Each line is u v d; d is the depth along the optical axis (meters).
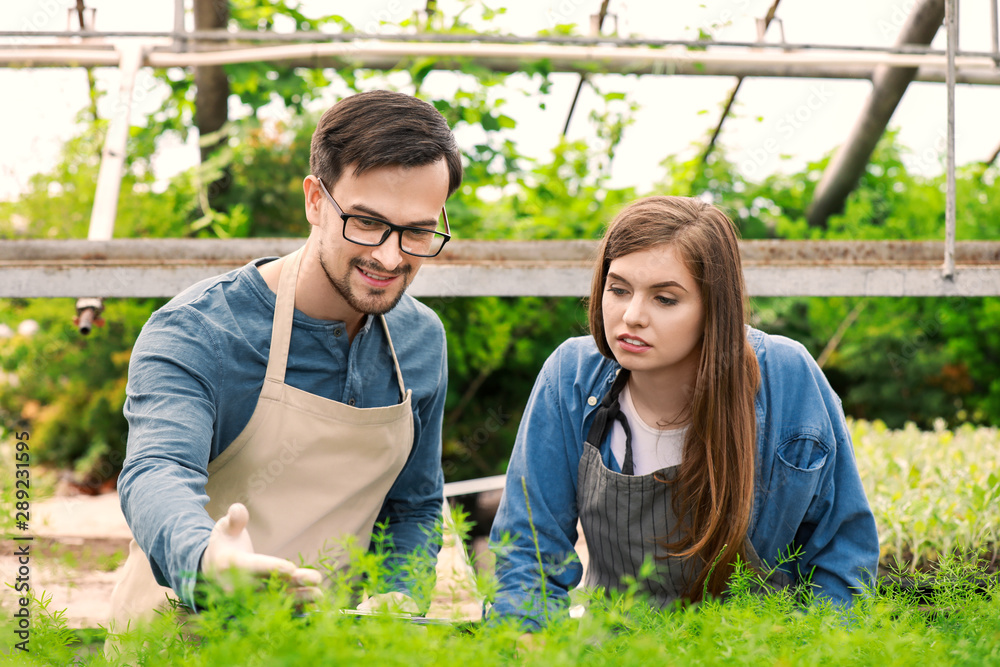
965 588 1.33
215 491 1.58
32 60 4.45
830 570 1.57
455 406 5.18
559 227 4.95
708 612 1.11
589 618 1.01
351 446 1.59
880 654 0.96
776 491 1.58
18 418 5.18
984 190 5.78
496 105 5.04
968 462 3.06
